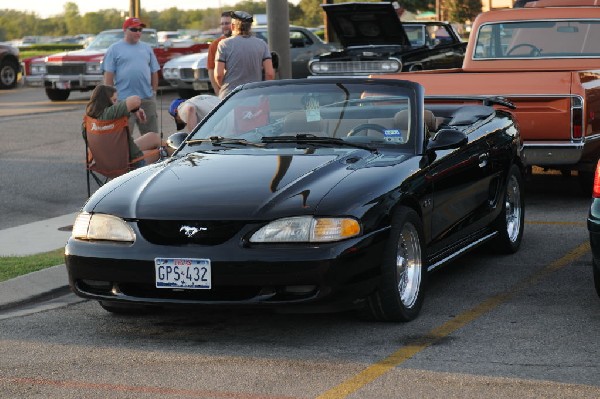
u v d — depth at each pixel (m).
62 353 6.25
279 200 6.30
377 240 6.37
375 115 7.53
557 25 12.59
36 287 7.84
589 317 6.83
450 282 7.98
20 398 5.40
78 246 6.48
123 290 6.46
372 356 6.02
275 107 7.75
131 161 9.91
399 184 6.73
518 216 9.12
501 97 10.96
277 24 14.10
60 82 26.89
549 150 10.96
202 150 7.45
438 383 5.50
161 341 6.46
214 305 6.19
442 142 7.41
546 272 8.26
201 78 26.08
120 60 13.25
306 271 6.09
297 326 6.73
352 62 20.55
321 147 7.30
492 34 12.85
